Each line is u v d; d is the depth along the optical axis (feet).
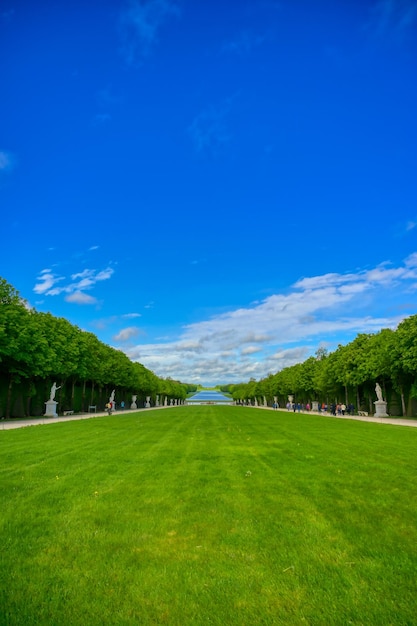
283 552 20.06
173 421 119.65
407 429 91.25
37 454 50.29
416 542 21.25
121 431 83.71
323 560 19.13
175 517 25.39
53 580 17.33
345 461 45.50
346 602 15.51
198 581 17.19
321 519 24.93
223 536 22.21
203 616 14.70
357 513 26.08
